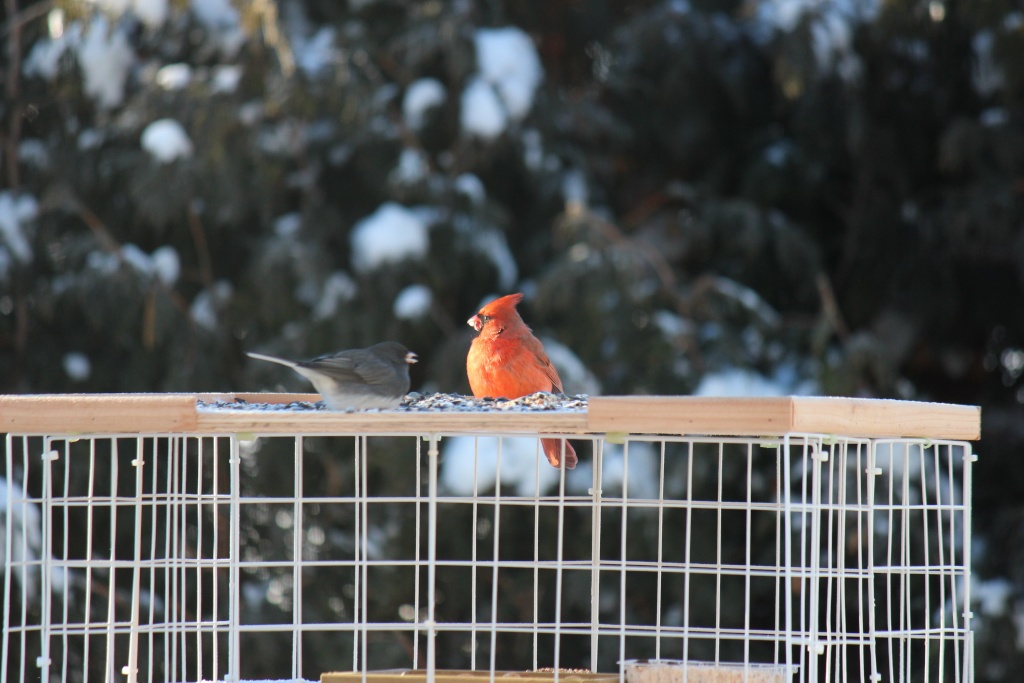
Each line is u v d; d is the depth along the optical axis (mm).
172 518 6711
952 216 13859
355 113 12898
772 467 12977
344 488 13008
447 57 13344
